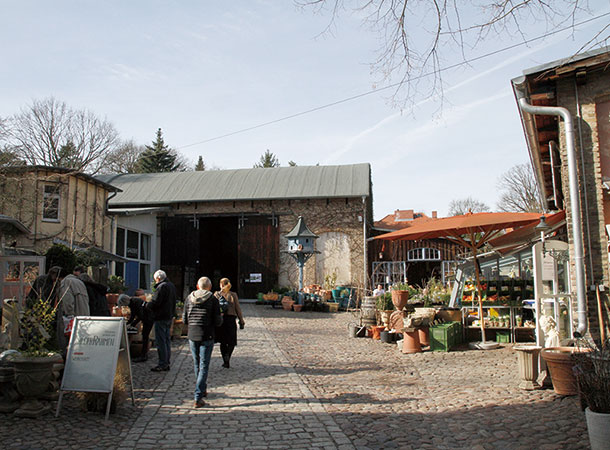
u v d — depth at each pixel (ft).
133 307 30.07
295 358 32.09
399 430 17.57
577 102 28.94
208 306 20.83
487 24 16.71
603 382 14.40
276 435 16.83
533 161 39.60
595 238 28.07
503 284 36.42
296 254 73.20
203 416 18.85
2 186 53.93
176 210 86.43
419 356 32.58
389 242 85.66
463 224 32.19
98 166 125.29
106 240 64.34
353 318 58.44
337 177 88.58
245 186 88.22
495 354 32.24
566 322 29.07
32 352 18.31
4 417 18.22
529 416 18.42
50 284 23.12
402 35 17.62
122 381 19.84
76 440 15.98
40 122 113.39
